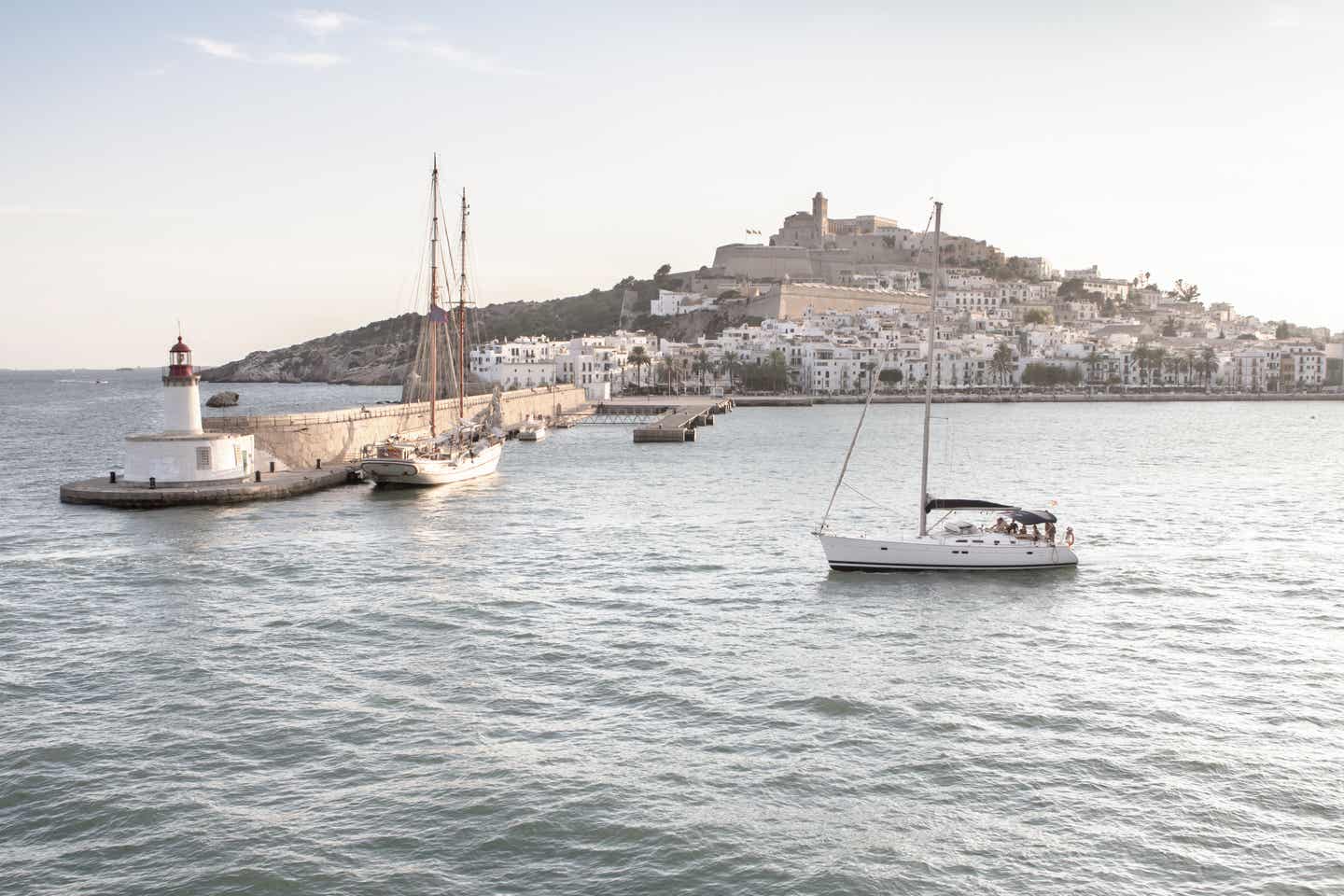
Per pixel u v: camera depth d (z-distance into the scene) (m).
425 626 43.16
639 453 131.75
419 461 90.00
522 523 71.00
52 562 55.81
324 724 31.97
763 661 38.72
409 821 25.83
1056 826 25.84
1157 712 33.53
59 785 27.73
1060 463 117.00
